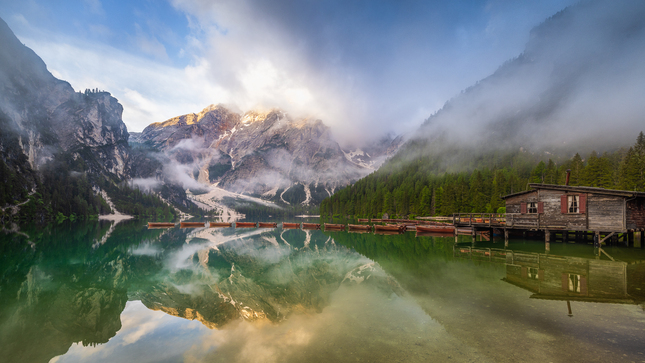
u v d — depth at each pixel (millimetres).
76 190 145250
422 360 6945
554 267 18297
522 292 12828
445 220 71688
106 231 60906
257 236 52500
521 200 29000
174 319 10820
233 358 7328
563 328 8789
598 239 24953
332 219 137000
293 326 9500
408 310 10719
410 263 21141
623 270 17219
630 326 8891
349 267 21078
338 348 7699
